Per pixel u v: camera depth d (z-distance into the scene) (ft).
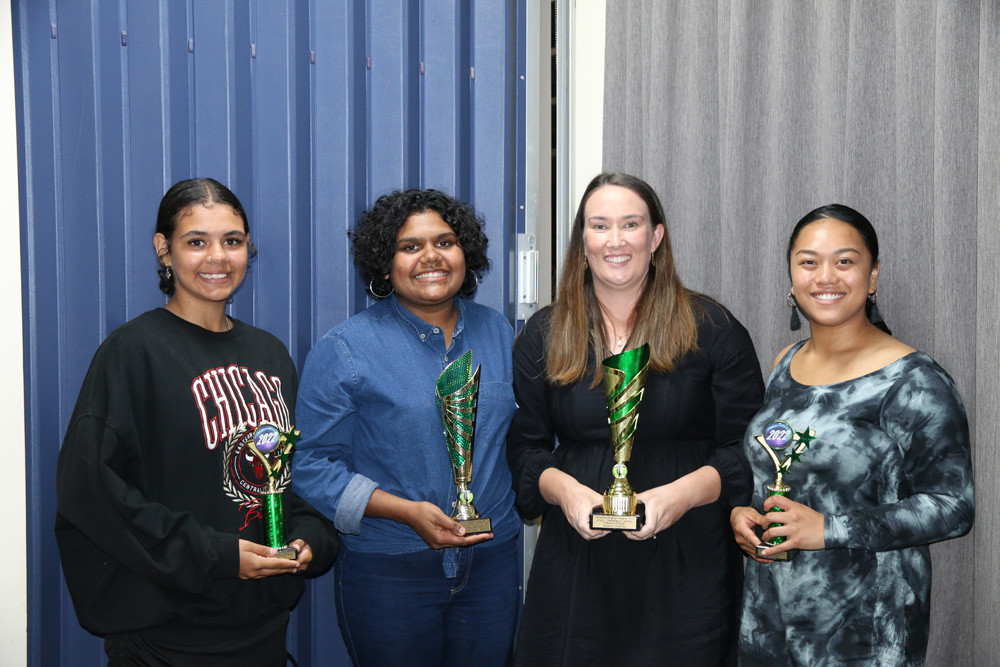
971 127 5.35
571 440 5.36
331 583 6.81
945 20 5.35
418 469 5.23
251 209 6.43
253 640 4.99
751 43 6.51
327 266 6.70
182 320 4.99
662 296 5.24
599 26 7.81
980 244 5.31
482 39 7.27
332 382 5.20
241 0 6.29
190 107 6.16
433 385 5.28
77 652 6.24
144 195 6.09
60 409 6.11
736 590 5.14
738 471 5.00
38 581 6.14
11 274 6.04
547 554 5.26
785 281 6.34
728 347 5.17
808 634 4.63
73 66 5.99
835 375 4.75
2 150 5.97
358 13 6.75
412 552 5.21
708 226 6.84
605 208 5.08
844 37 6.00
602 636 4.98
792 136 6.28
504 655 5.58
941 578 5.56
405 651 5.30
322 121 6.64
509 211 7.47
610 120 7.41
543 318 5.56
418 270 5.20
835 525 4.35
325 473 5.17
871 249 4.75
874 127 5.87
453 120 7.14
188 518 4.60
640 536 4.66
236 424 4.89
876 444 4.46
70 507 4.45
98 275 6.06
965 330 5.39
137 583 4.66
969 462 4.36
